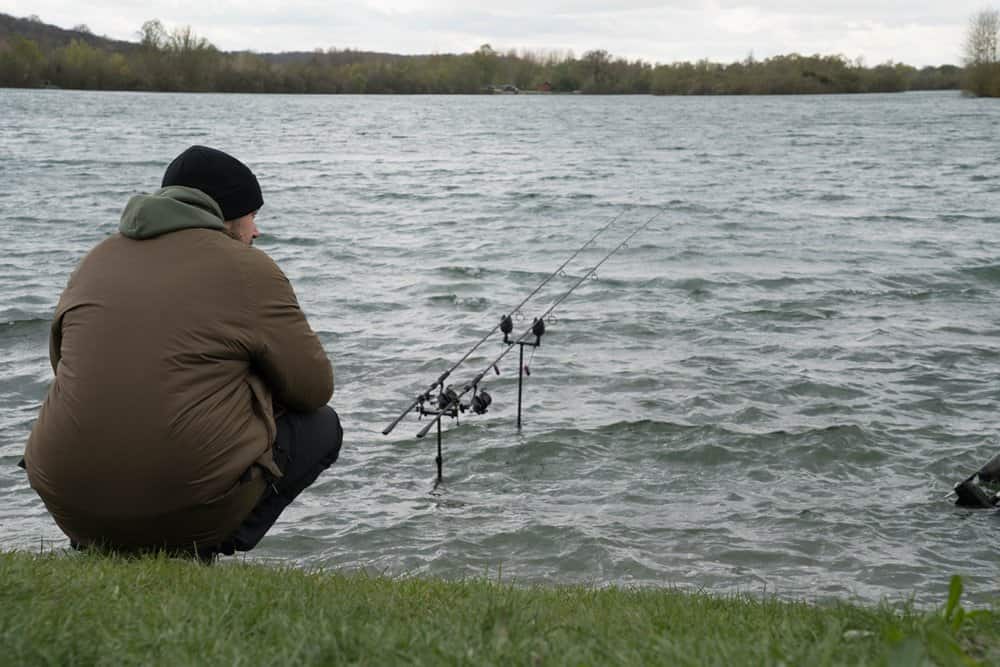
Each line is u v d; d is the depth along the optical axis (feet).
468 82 488.02
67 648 9.46
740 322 42.86
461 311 44.88
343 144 155.12
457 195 90.68
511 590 13.38
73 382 13.57
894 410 31.81
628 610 12.57
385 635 9.78
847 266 55.47
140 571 12.84
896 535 23.09
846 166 119.55
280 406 14.94
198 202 14.55
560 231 69.46
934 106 301.02
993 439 29.32
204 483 13.70
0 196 83.76
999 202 85.05
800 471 27.17
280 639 9.78
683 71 482.28
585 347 38.83
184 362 13.58
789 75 464.65
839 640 9.66
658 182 102.06
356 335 40.45
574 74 492.13
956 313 44.91
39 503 24.68
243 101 327.06
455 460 27.43
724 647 9.03
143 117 215.10
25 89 374.63
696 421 30.48
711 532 23.20
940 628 9.84
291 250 61.05
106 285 13.83
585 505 24.82
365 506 24.56
